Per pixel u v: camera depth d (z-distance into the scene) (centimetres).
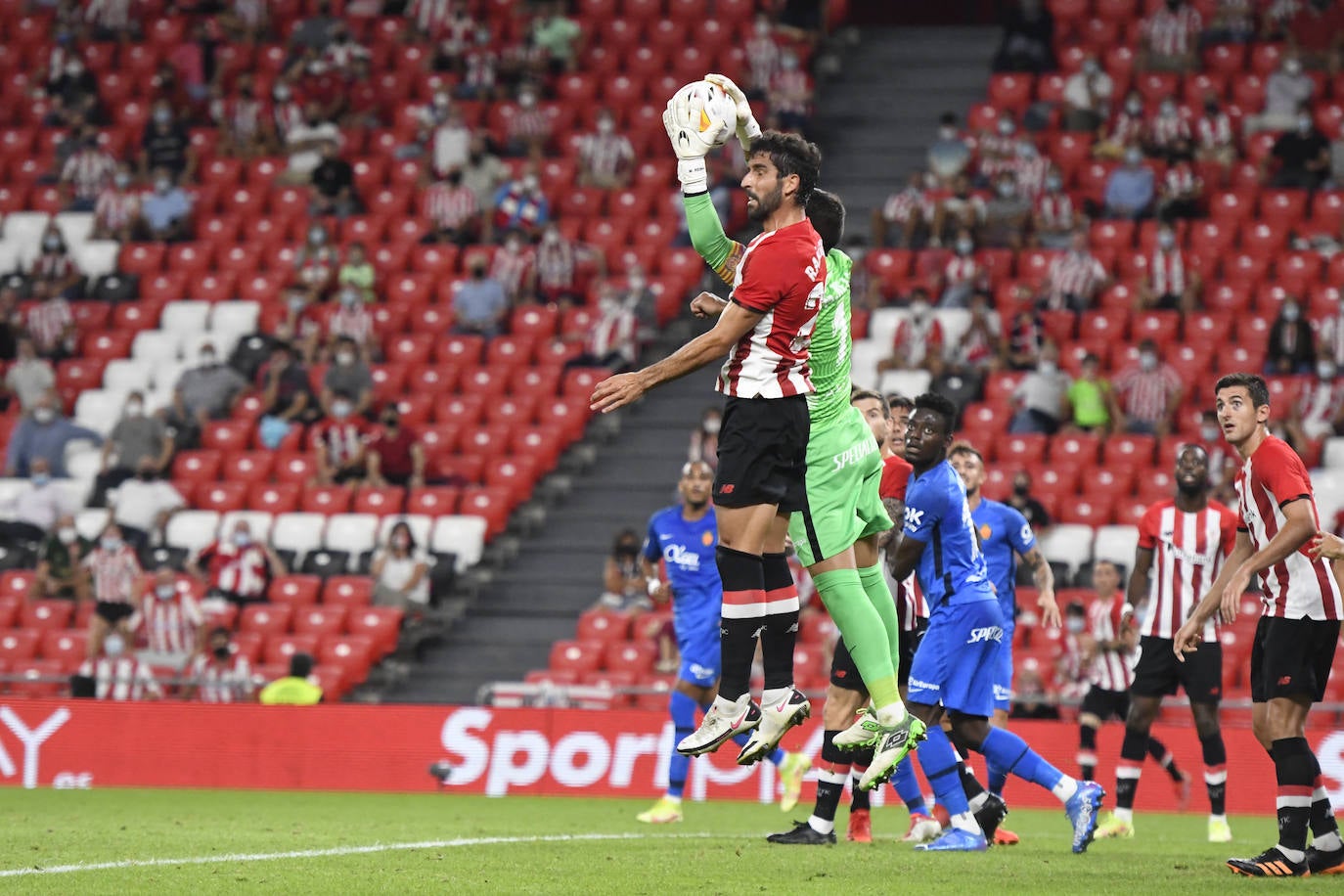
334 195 8050
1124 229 7325
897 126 8450
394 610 6041
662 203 7838
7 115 8950
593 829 3634
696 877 2369
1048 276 7012
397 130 8500
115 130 8744
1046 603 3653
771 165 2166
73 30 9388
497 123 8400
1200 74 8125
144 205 8162
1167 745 4819
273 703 5247
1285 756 2708
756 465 2138
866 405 3291
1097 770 4809
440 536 6353
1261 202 7419
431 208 7881
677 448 6900
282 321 7500
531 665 6069
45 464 6769
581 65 8712
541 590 6356
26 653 6012
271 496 6612
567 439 6881
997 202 7375
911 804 3400
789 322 2127
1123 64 8225
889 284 7206
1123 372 6500
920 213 7438
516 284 7450
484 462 6700
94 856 2680
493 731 5119
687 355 2092
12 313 7694
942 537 3052
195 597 6178
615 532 6581
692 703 4006
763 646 2241
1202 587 3862
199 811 4094
